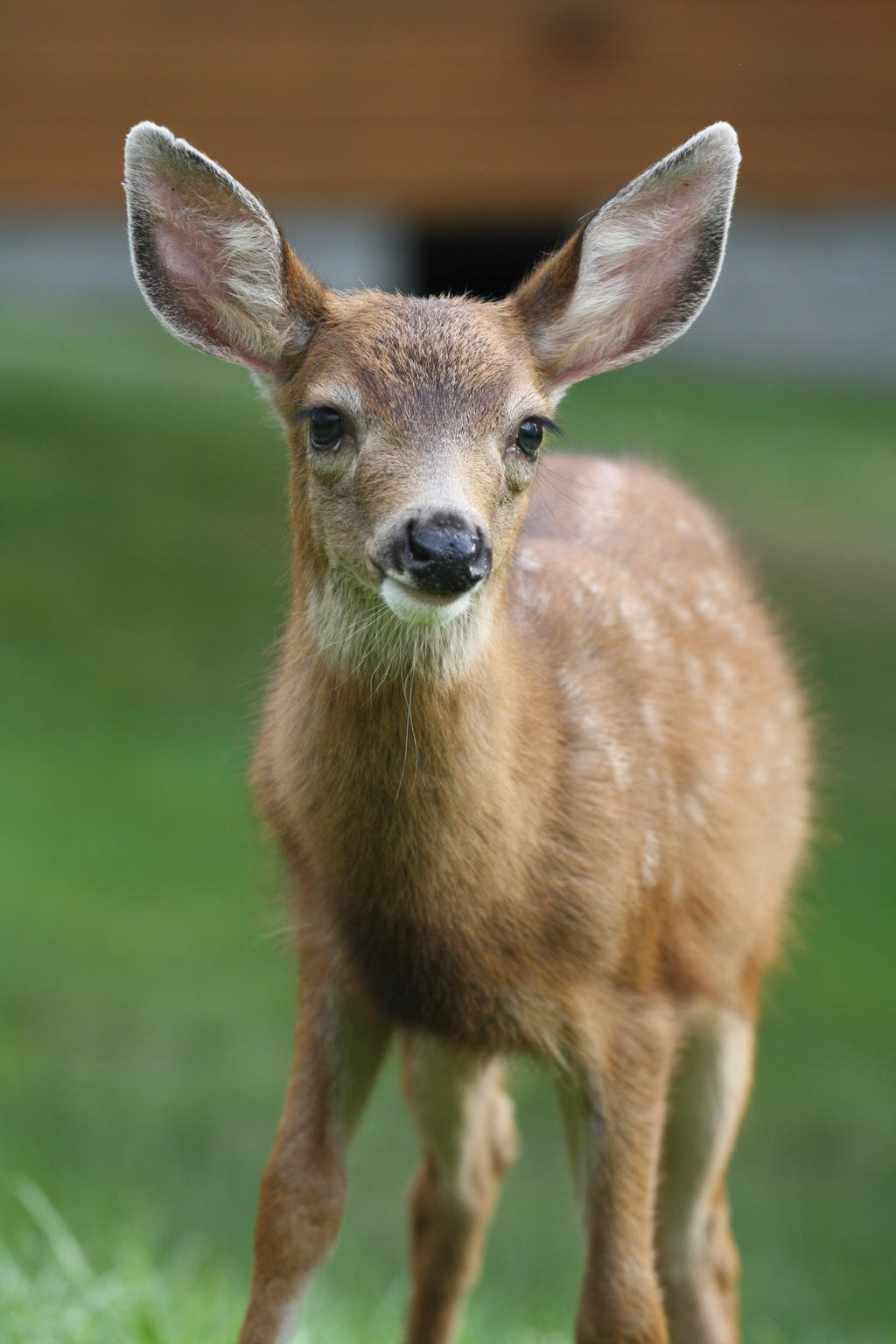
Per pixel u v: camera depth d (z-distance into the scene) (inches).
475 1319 376.5
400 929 285.4
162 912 623.5
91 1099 510.0
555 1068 300.2
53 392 1182.9
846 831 705.6
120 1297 318.7
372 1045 300.7
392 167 735.1
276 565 914.7
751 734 346.0
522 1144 541.6
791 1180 508.4
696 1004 317.4
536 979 289.9
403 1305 387.5
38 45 733.9
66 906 621.6
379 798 278.7
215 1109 511.2
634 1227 293.0
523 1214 497.7
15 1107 502.9
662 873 308.8
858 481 1099.3
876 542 986.7
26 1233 383.6
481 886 282.2
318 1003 297.4
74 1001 563.8
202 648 830.5
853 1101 545.3
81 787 712.4
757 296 1609.3
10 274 1724.9
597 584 327.3
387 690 274.1
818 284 1609.3
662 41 717.3
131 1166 474.0
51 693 787.4
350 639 275.1
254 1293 283.1
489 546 257.0
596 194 738.8
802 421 1266.0
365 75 730.2
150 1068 533.0
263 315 291.1
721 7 709.9
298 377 288.2
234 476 1029.2
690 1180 336.5
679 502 373.4
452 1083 322.3
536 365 296.5
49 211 763.4
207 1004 571.5
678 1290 337.1
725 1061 335.6
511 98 727.7
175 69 733.9
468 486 262.1
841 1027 587.5
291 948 316.2
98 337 1433.3
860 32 705.6
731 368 1482.5
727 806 331.0
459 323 280.2
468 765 277.9
